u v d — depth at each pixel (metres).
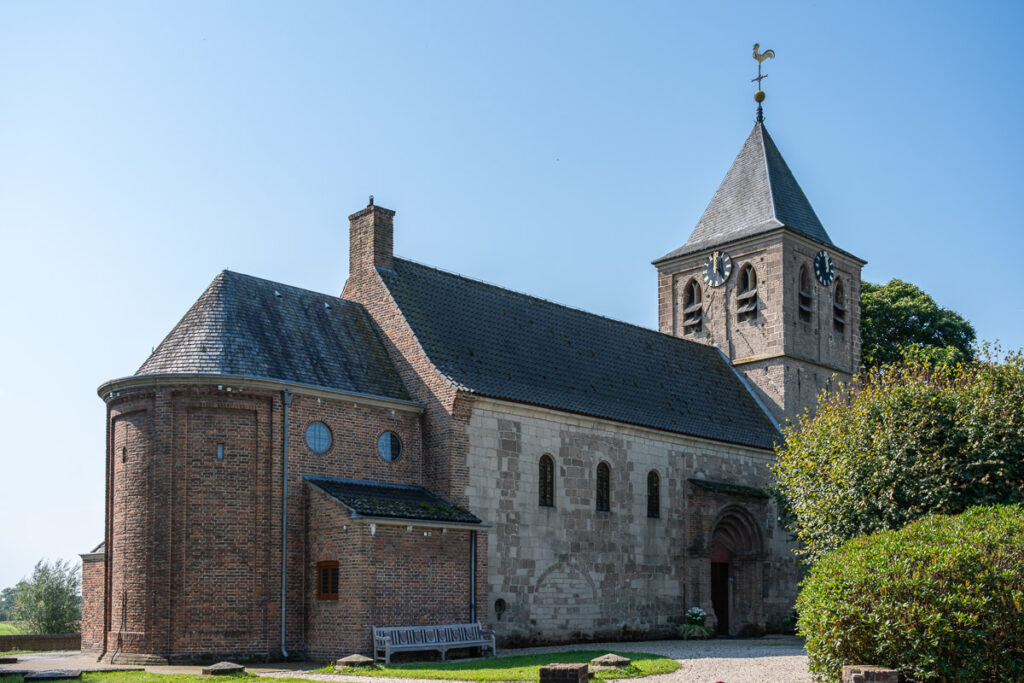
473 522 28.81
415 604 27.19
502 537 30.80
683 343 46.34
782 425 45.62
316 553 27.38
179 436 27.03
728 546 40.56
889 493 25.52
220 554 26.61
